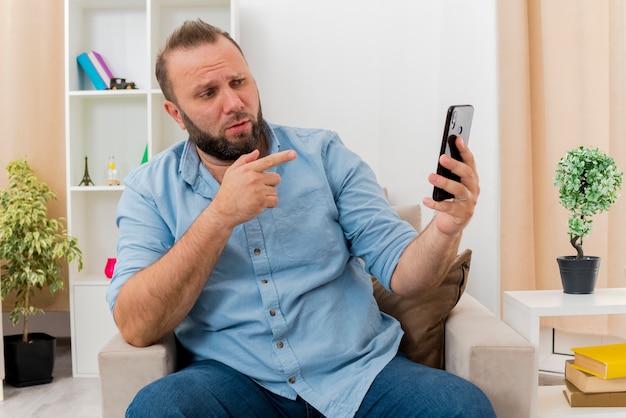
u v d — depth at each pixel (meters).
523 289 2.49
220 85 1.40
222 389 1.33
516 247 2.48
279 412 1.40
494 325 1.53
